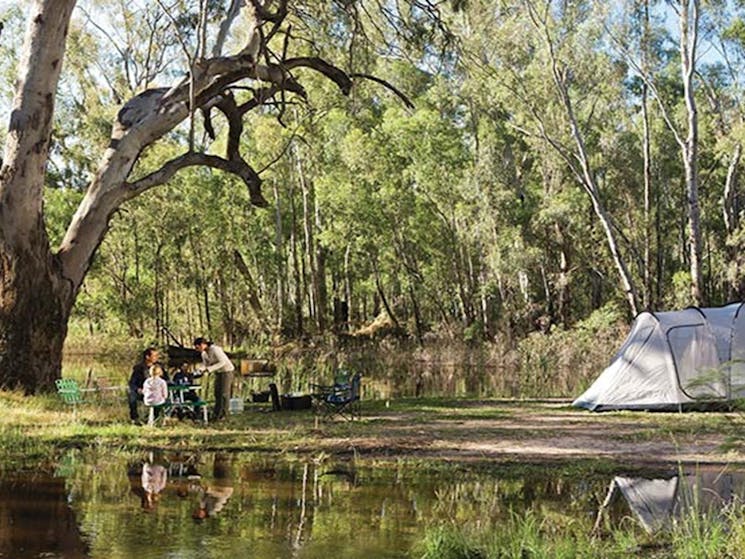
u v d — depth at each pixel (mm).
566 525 8070
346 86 20984
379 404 19188
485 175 41500
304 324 48844
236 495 9195
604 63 35375
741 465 11289
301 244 52094
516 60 34938
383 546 7207
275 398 17766
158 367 14547
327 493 9367
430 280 51125
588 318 43781
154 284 46781
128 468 10703
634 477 10492
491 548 7008
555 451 12391
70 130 42250
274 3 22750
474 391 24328
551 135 37656
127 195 19234
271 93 20344
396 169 41938
